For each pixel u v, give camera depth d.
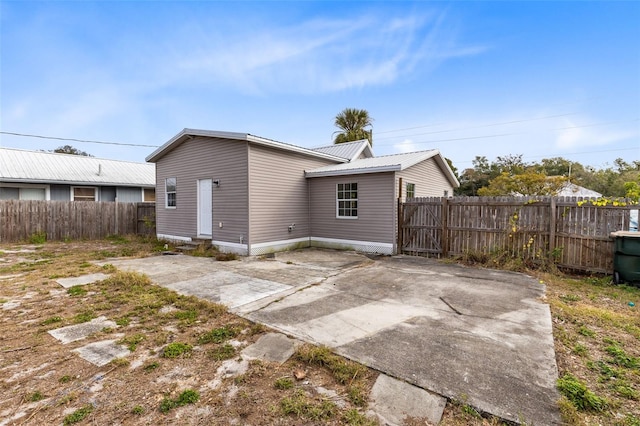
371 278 6.33
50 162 16.70
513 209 7.42
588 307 4.49
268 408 2.32
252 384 2.65
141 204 14.70
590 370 2.79
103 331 3.78
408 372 2.74
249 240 8.95
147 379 2.74
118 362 3.01
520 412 2.19
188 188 10.94
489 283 5.88
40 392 2.55
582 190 23.03
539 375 2.66
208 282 6.08
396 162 9.42
